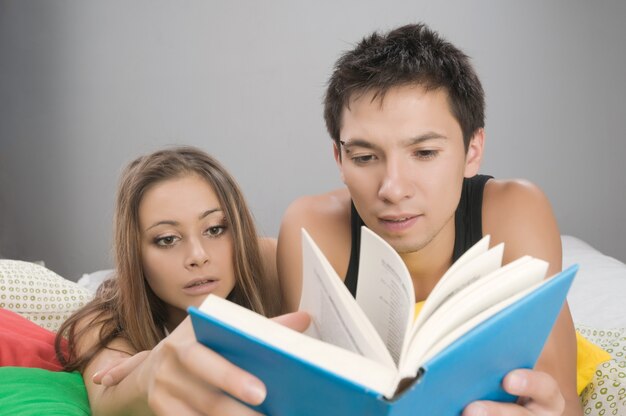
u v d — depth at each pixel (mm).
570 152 2820
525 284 710
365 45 1100
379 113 1003
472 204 1256
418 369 592
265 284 1367
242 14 2967
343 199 1366
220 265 1257
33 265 1664
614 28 2754
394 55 1027
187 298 1256
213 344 685
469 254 729
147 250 1247
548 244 1202
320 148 2996
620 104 2781
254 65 2986
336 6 2908
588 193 2830
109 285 1400
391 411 569
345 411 609
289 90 2979
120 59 3045
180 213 1216
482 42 2811
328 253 1299
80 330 1300
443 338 628
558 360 1074
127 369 916
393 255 703
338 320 691
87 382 1196
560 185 2838
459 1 2812
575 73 2787
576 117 2805
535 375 716
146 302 1290
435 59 1036
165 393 743
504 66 2811
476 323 636
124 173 1308
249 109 3010
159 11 3004
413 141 998
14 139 3139
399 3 2863
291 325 763
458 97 1049
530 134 2826
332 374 573
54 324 1549
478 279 712
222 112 3025
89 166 3117
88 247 3162
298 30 2945
